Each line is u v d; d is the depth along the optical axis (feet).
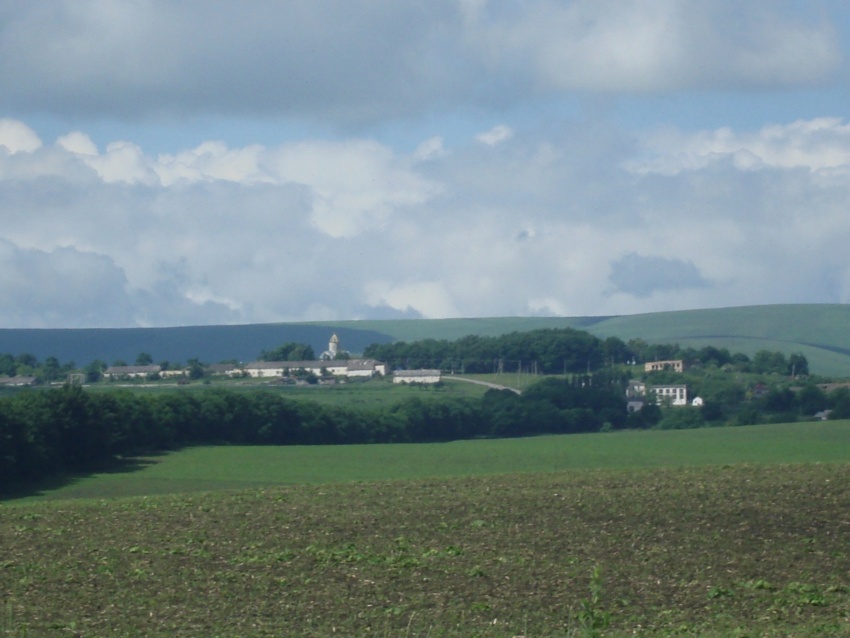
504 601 170.60
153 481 520.01
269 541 233.55
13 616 164.45
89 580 192.34
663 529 234.38
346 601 172.76
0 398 541.34
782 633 143.33
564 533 234.99
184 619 162.20
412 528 248.11
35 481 522.47
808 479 308.40
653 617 158.30
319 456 652.07
